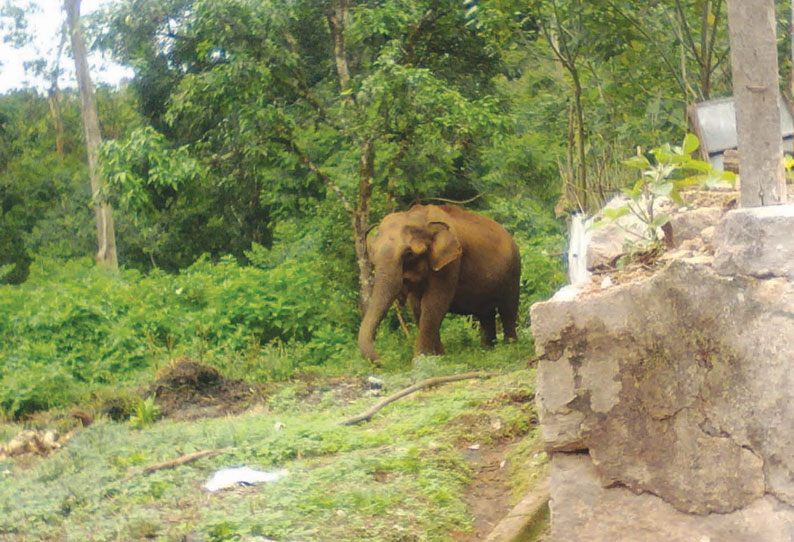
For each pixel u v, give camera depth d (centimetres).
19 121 3938
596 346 408
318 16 1573
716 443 392
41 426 952
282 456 721
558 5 1222
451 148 1591
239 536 548
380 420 870
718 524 392
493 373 1053
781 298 379
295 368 1253
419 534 559
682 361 396
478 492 659
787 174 555
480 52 1616
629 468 405
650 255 499
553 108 1512
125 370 1238
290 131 1512
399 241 1229
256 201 2659
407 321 1558
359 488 618
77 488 662
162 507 620
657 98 1197
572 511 414
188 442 784
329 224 1630
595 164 1178
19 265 3653
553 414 415
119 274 2283
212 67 1514
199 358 1247
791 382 378
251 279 1519
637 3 1212
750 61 420
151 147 1392
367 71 1608
